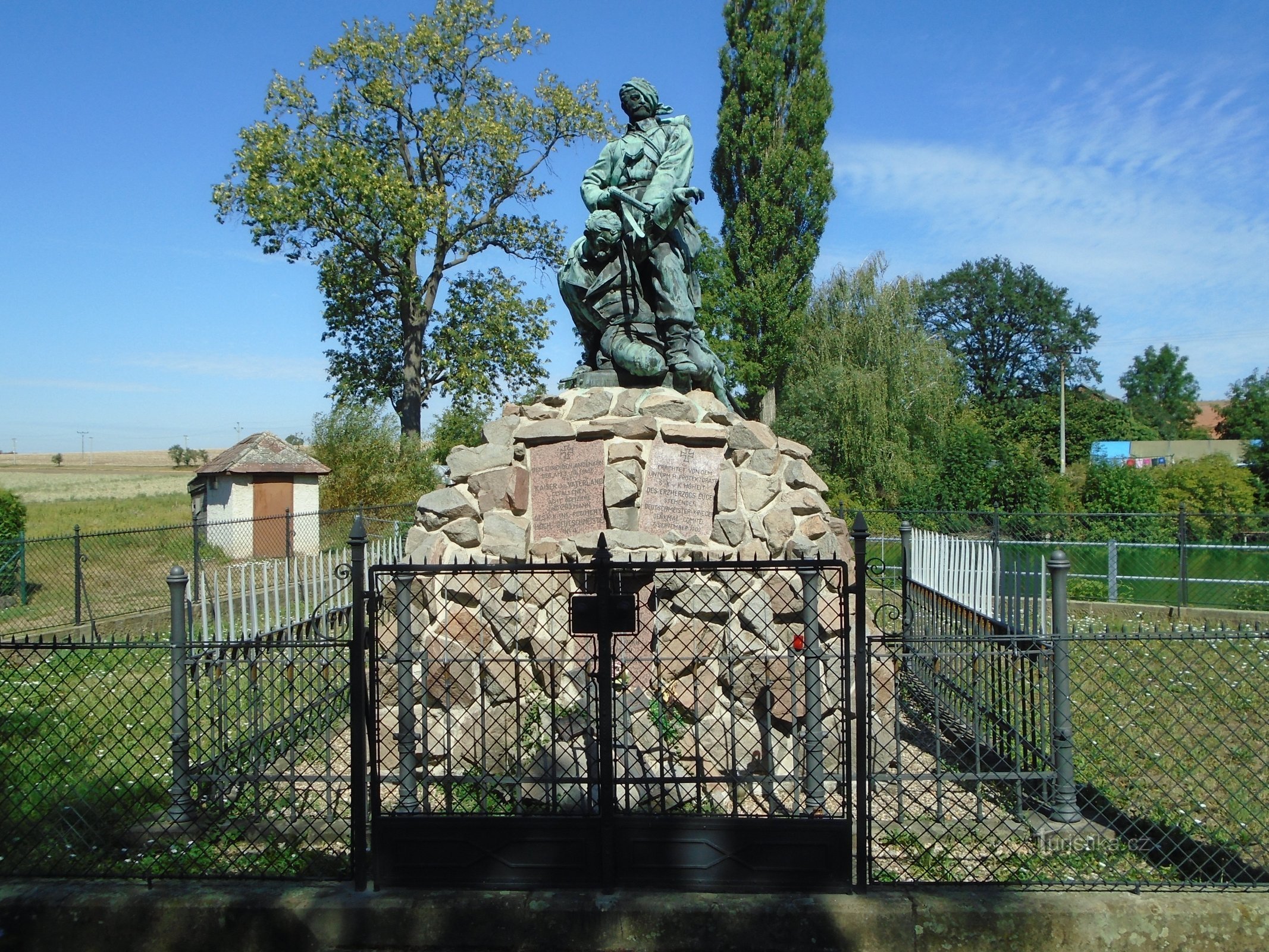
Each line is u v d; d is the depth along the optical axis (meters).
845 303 30.64
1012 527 21.19
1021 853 4.97
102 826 5.30
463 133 25.41
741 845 4.31
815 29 27.27
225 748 5.41
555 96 26.08
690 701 5.87
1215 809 5.54
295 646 4.62
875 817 5.26
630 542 6.38
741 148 27.47
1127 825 5.31
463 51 25.61
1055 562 5.26
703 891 4.30
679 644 5.95
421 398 28.12
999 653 5.52
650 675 5.91
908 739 7.14
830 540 6.62
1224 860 4.82
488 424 7.08
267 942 4.24
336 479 23.81
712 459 6.68
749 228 27.55
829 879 4.28
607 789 4.33
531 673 6.07
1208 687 5.46
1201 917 4.07
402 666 4.62
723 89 28.17
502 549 6.57
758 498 6.66
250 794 5.63
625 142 7.57
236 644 4.82
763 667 5.77
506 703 5.89
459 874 4.38
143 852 4.96
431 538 6.66
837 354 29.38
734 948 4.12
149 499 39.25
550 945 4.16
